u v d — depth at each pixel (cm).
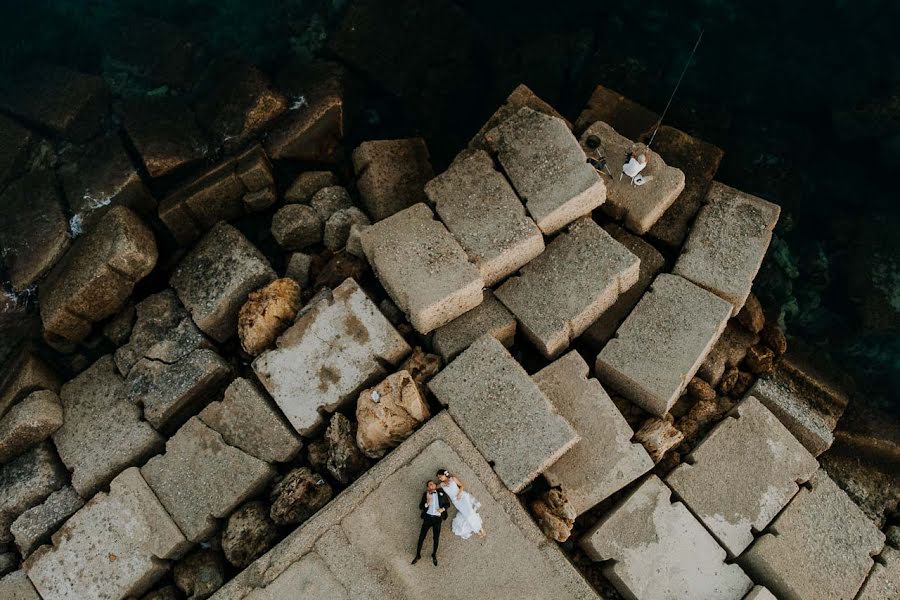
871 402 1098
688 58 1277
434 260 952
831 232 1186
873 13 1253
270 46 1272
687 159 1102
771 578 896
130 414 1030
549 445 880
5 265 1116
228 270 1063
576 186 972
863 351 1127
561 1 1322
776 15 1293
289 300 1028
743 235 1025
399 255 959
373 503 881
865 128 1204
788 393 1030
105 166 1150
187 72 1245
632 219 1035
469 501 837
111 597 928
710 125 1228
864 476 1022
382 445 923
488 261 955
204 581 931
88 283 1029
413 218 986
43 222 1122
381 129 1236
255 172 1109
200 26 1305
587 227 1010
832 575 903
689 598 874
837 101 1231
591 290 970
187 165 1162
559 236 1015
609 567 896
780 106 1251
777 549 902
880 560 931
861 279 1144
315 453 965
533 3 1320
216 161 1166
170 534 941
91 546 952
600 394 948
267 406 976
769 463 944
